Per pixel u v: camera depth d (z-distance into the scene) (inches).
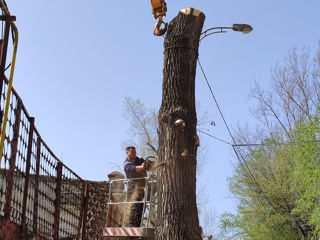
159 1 299.6
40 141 287.7
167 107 290.0
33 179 277.3
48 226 323.3
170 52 297.9
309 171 941.8
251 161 1192.2
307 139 953.5
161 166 282.2
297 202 1024.9
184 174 279.1
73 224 403.5
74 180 407.5
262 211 1159.0
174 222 271.0
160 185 280.7
